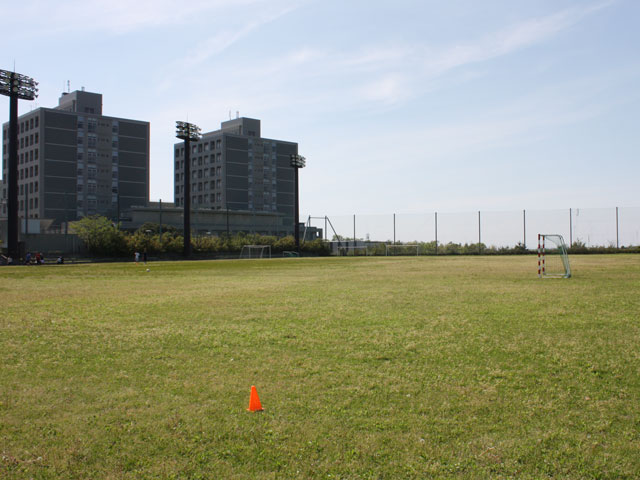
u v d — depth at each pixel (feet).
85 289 72.33
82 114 403.54
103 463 15.96
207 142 495.00
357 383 23.73
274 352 30.12
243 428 18.52
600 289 62.95
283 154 519.60
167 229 326.65
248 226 391.45
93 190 406.00
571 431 18.04
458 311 45.03
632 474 15.10
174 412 20.25
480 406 20.51
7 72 184.65
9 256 183.42
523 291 61.36
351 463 15.79
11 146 186.60
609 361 27.02
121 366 27.45
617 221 216.95
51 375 25.79
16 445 17.31
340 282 79.41
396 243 259.39
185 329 37.78
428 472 15.21
